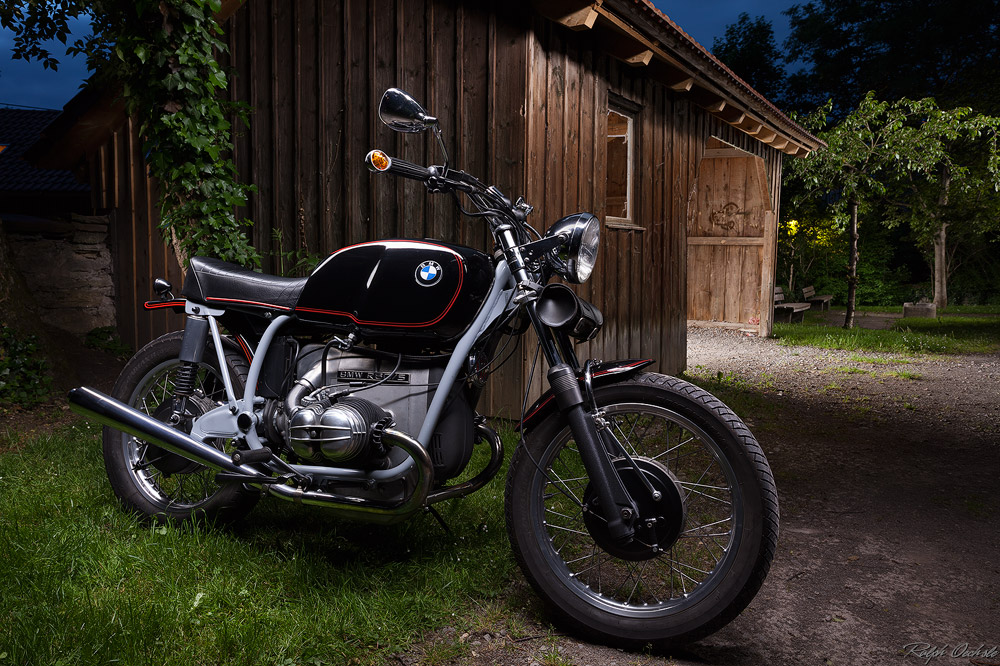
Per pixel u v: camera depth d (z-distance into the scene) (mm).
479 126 5113
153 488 2949
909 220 19344
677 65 6441
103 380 5629
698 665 2143
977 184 13773
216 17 4938
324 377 2410
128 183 6320
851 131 13242
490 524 2938
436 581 2463
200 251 4410
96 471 3348
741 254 12797
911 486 4051
